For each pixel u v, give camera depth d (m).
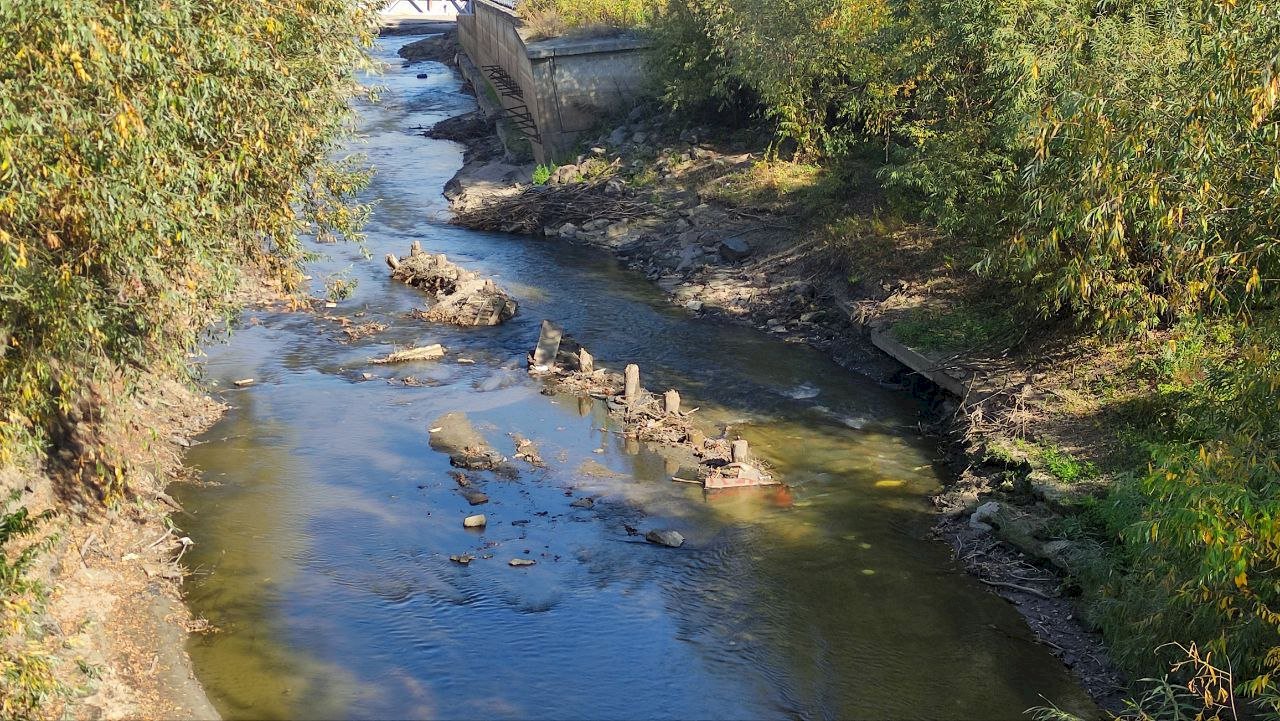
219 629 15.89
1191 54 13.24
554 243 39.16
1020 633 16.28
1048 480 19.30
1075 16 21.45
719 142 43.72
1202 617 12.90
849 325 28.89
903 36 29.89
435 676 15.02
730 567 18.05
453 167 51.78
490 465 21.47
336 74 18.86
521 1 59.59
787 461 22.00
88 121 11.09
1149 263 20.36
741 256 34.56
